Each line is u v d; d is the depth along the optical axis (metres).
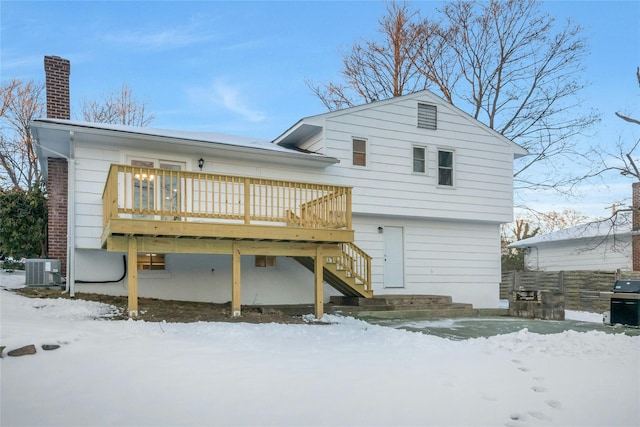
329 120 13.55
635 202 19.38
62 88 12.64
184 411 3.90
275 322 9.44
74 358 5.18
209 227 9.26
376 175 14.14
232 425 3.66
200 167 11.95
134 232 8.61
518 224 36.03
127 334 6.58
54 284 11.30
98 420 3.67
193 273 12.06
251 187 12.50
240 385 4.59
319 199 10.80
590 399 4.80
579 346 7.09
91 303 9.43
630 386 5.24
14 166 26.48
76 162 10.66
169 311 9.66
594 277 16.70
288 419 3.84
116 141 10.97
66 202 11.61
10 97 26.39
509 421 4.11
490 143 16.14
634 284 10.89
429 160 15.02
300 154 12.44
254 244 10.13
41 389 4.29
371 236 14.59
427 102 15.18
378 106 14.31
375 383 4.88
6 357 5.07
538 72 22.80
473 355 6.55
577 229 23.44
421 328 10.06
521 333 7.97
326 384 4.76
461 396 4.66
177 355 5.54
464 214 15.43
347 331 8.59
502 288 20.80
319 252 10.91
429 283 15.39
